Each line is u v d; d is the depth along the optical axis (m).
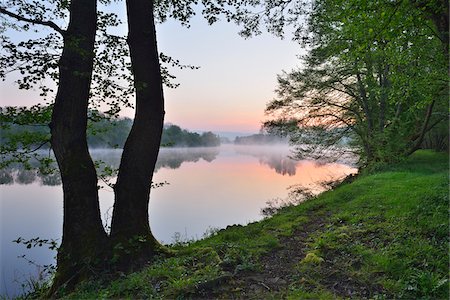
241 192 26.16
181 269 5.38
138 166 6.72
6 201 23.38
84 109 6.48
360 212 8.21
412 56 11.08
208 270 5.18
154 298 4.55
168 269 5.46
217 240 7.42
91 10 6.50
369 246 5.83
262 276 5.14
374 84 18.36
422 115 18.70
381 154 16.98
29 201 23.45
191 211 18.98
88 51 6.33
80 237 6.20
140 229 6.57
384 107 18.81
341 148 22.45
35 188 30.31
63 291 5.63
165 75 8.20
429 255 5.04
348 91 20.02
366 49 8.49
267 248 6.31
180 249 7.10
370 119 19.42
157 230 14.67
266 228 8.09
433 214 6.67
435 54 11.09
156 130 6.89
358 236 6.43
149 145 6.80
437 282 4.27
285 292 4.57
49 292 5.98
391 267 4.91
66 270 6.04
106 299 4.71
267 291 4.64
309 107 20.77
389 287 4.45
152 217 17.41
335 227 7.38
